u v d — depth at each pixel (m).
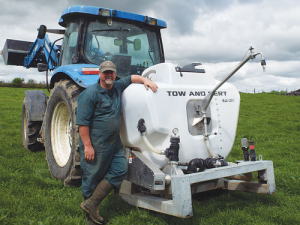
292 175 4.55
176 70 3.32
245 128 10.77
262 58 2.76
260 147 7.27
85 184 2.87
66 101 3.76
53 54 5.42
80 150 2.91
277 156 6.12
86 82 3.46
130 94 3.10
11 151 5.51
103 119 2.81
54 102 4.09
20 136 7.29
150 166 2.90
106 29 4.23
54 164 4.05
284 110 17.50
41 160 5.02
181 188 2.62
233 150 6.61
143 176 2.93
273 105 19.86
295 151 6.75
